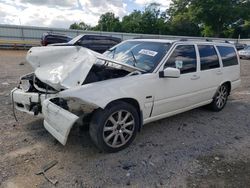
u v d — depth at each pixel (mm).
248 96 7609
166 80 4250
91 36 15812
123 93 3631
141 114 3992
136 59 4492
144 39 5148
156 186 3016
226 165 3531
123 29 72750
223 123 5172
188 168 3414
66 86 3443
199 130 4734
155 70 4156
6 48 26125
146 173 3258
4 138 4016
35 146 3814
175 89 4457
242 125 5117
